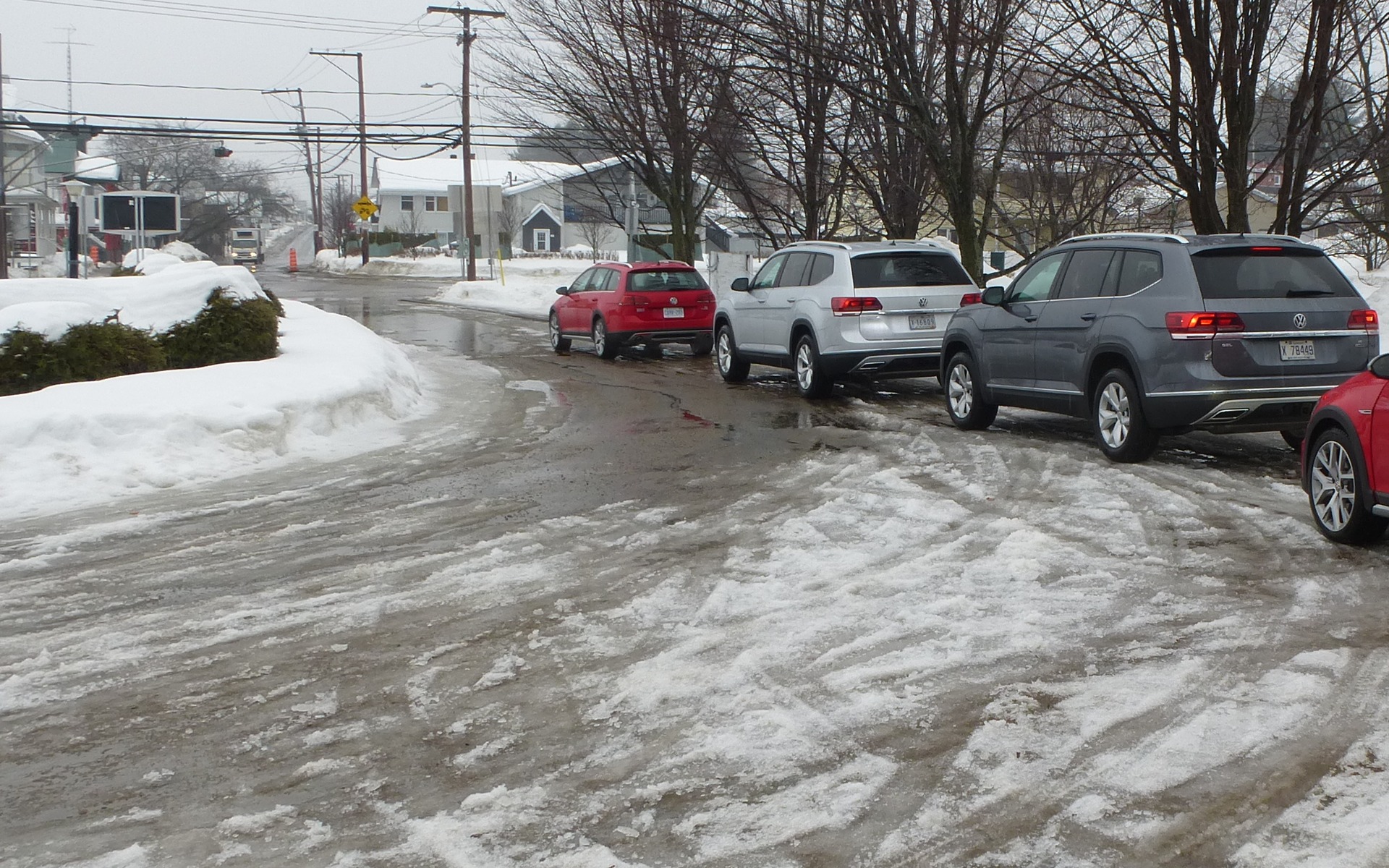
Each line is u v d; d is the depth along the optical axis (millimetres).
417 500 9266
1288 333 9398
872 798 4008
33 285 14781
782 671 5203
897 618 5871
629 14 25031
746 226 27203
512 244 88312
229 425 11148
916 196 21250
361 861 3691
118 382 12523
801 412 13828
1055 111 19828
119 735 4727
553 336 23141
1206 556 6980
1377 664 5113
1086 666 5176
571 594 6512
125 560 7535
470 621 6074
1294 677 4977
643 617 6047
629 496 9125
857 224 23875
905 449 10938
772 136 22984
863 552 7172
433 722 4773
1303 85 14625
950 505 8383
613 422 13305
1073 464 9945
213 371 13555
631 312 20766
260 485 9992
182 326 15102
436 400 15750
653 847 3730
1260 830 3723
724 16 18547
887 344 14156
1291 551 7074
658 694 4980
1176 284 9562
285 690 5168
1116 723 4559
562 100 28109
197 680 5316
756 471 10008
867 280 14320
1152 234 10219
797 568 6867
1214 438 11430
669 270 21203
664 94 24969
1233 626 5676
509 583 6762
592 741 4535
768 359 16219
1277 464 9914
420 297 43938
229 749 4570
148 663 5562
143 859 3736
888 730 4551
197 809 4070
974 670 5156
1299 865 3508
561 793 4113
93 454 10203
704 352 22047
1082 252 10828
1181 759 4234
